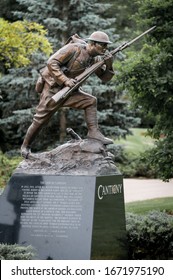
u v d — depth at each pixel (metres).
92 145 10.74
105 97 24.23
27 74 24.38
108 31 24.36
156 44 15.90
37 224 10.54
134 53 16.27
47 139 25.05
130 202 19.31
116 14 32.03
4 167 23.91
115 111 24.94
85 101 10.91
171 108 15.73
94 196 10.27
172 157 15.70
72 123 24.72
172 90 15.31
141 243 11.82
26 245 10.50
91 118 10.92
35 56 23.36
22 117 24.09
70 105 10.97
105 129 24.59
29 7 24.02
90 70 10.86
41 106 11.01
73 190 10.42
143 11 15.61
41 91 11.16
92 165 10.58
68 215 10.36
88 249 10.09
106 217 10.56
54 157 10.87
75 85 10.76
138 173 27.31
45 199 10.58
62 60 10.78
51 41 23.59
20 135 25.66
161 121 16.12
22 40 18.80
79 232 10.21
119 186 10.99
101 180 10.46
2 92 26.17
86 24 23.80
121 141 30.33
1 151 25.55
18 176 10.86
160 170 15.95
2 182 23.05
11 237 10.65
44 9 24.05
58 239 10.32
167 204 18.44
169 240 12.00
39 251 10.38
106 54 10.95
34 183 10.73
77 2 23.66
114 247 10.79
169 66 15.47
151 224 12.08
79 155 10.70
